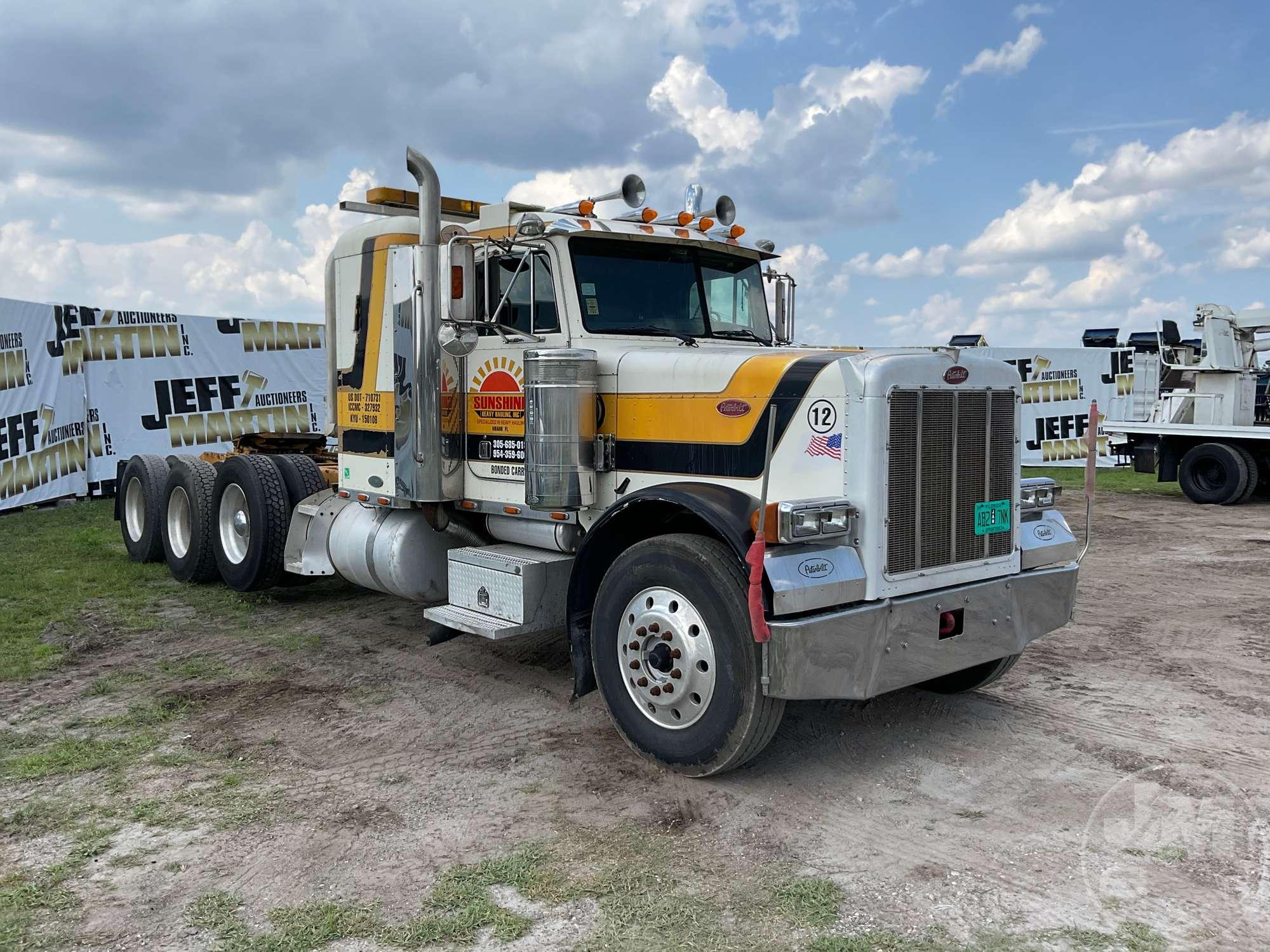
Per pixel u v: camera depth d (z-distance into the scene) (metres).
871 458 4.05
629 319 5.33
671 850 3.61
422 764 4.47
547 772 4.36
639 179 5.45
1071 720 5.00
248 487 7.53
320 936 3.04
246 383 16.39
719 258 5.83
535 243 5.25
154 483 8.91
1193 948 2.96
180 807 4.00
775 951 2.96
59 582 8.48
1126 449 16.53
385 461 6.07
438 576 6.20
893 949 2.96
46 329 13.61
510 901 3.25
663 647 4.23
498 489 5.51
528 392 4.93
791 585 3.86
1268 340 15.37
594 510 5.08
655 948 2.97
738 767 4.22
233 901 3.26
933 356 4.30
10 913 3.19
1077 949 2.96
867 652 4.07
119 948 3.00
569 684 5.66
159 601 7.82
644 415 4.84
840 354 4.29
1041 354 20.62
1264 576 8.90
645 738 4.38
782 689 3.84
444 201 6.45
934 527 4.35
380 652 6.35
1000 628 4.64
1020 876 3.40
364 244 6.21
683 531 4.69
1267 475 14.87
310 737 4.81
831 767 4.40
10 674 5.82
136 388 15.05
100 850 3.63
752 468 4.42
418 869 3.47
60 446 13.89
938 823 3.84
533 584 5.11
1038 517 5.08
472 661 6.15
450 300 5.09
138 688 5.60
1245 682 5.65
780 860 3.53
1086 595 8.08
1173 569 9.27
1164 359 16.67
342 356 6.50
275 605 7.69
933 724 4.96
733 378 4.48
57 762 4.47
